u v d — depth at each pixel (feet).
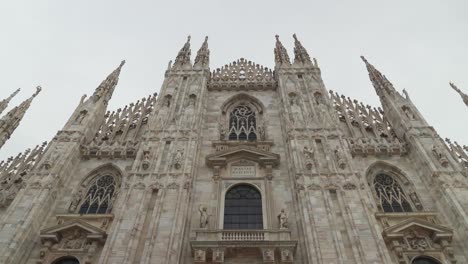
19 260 78.74
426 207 91.81
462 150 101.81
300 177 91.40
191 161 97.76
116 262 74.64
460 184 89.66
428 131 106.11
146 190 89.30
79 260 81.46
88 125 113.39
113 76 138.82
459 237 82.53
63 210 93.76
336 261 73.87
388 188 99.35
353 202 85.66
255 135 117.50
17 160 106.01
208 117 121.49
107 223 88.58
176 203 86.17
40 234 84.17
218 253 76.74
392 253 81.05
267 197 93.20
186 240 82.79
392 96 122.21
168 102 120.98
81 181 101.09
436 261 79.87
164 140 104.53
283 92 121.60
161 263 73.67
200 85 127.75
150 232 79.51
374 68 140.15
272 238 80.12
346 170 93.40
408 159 104.42
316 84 124.98
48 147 102.99
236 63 150.51
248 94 130.62
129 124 120.26
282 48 148.77
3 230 80.59
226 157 102.83
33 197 88.33
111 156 107.24
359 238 77.77
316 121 108.99
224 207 92.63
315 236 78.13
